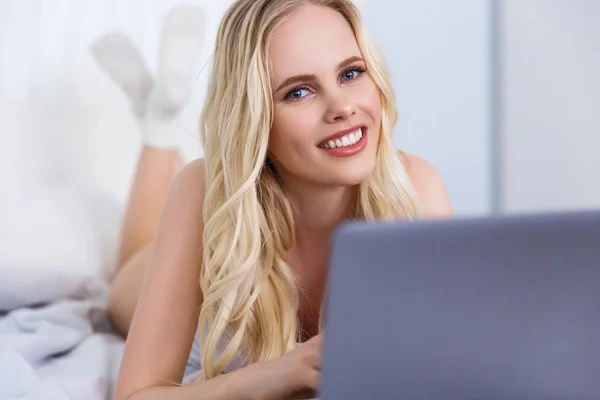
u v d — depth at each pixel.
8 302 1.75
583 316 0.52
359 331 0.53
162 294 1.23
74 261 1.80
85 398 1.24
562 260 0.52
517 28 2.17
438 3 2.23
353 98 1.10
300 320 1.31
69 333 1.54
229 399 0.98
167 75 2.04
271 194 1.23
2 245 1.74
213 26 2.23
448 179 2.25
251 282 1.19
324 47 1.10
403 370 0.53
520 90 2.18
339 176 1.11
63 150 2.17
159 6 2.26
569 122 2.14
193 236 1.27
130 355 1.20
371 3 2.24
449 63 2.23
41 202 1.89
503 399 0.53
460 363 0.52
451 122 2.24
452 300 0.52
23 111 2.17
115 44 2.14
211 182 1.23
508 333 0.52
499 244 0.52
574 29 2.13
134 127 2.22
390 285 0.53
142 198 1.97
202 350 1.21
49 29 2.21
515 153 2.19
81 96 2.22
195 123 2.21
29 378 1.23
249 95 1.12
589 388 0.52
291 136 1.12
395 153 1.26
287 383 0.93
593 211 0.52
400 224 0.53
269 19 1.11
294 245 1.28
